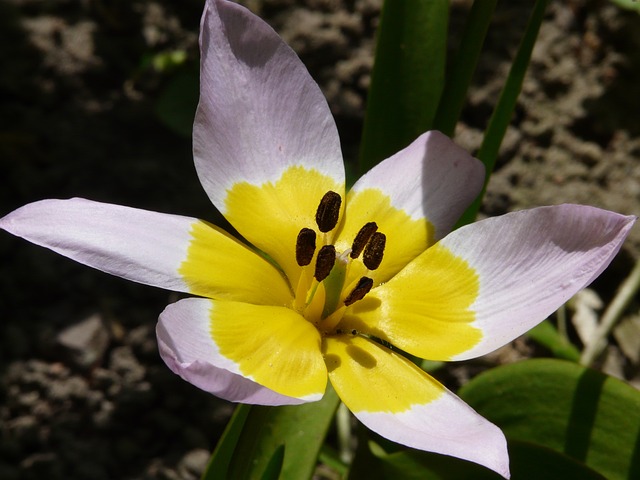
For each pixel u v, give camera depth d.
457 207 0.22
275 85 0.21
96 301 0.28
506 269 0.21
